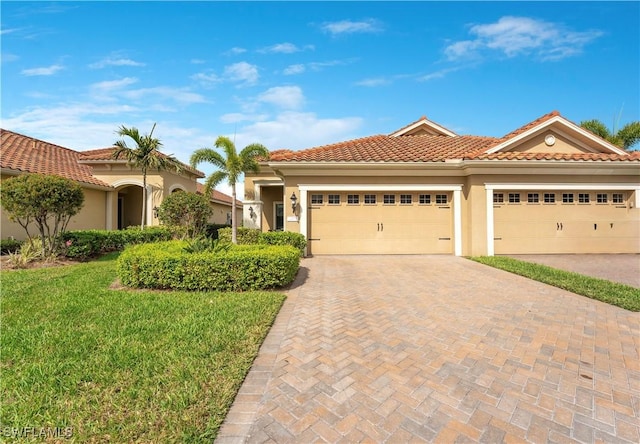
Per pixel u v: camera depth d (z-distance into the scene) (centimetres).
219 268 656
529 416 274
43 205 911
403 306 579
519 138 1183
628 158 1130
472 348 404
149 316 493
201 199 1371
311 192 1245
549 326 479
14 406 273
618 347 409
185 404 277
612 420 270
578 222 1201
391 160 1172
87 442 237
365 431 254
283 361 367
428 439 246
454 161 1171
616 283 723
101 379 315
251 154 1259
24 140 1738
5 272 834
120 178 1772
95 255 1144
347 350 397
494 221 1190
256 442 241
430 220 1246
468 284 751
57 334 418
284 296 620
